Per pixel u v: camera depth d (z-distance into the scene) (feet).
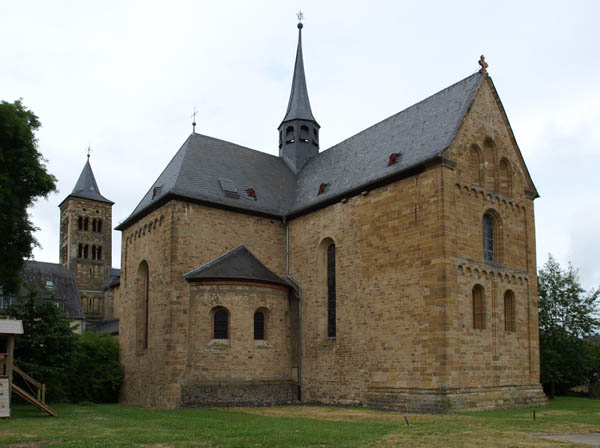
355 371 103.91
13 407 99.09
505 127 109.60
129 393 123.54
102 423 70.08
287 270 126.31
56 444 50.72
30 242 106.22
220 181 125.70
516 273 104.53
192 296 109.60
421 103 116.16
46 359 115.03
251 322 110.22
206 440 53.01
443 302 89.20
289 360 115.96
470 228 96.99
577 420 72.84
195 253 114.32
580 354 136.26
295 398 113.91
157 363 110.42
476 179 101.71
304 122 154.40
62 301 232.32
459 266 92.89
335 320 113.09
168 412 89.61
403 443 51.72
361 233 107.45
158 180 133.90
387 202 102.53
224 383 105.70
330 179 125.80
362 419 75.77
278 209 129.08
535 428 63.98
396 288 97.96
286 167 149.69
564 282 141.79
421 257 94.12
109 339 134.00
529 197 111.65
